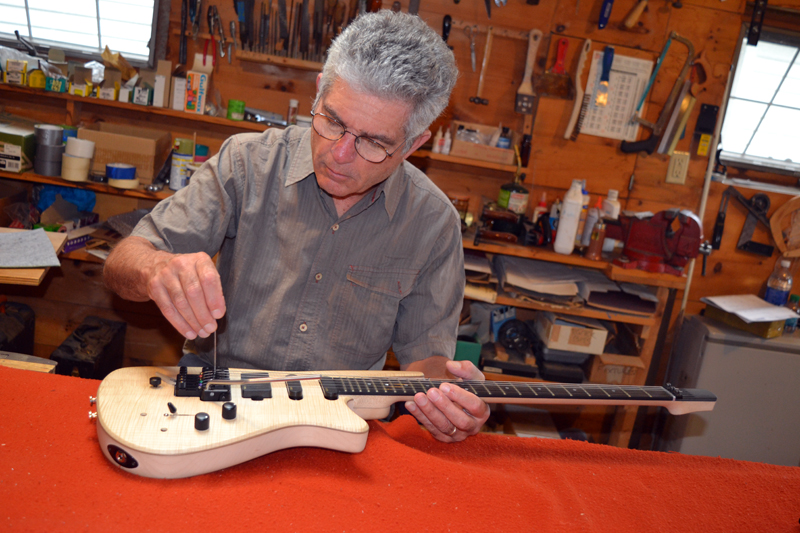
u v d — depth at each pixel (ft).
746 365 8.89
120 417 2.76
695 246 8.59
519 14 9.02
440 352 4.55
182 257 3.19
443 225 4.66
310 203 4.34
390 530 2.62
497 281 8.87
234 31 8.73
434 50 3.37
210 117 8.57
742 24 9.16
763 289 10.14
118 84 8.50
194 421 2.83
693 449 9.17
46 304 9.67
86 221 8.95
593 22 9.05
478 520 2.80
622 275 8.57
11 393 3.10
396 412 5.65
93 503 2.43
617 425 9.65
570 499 3.13
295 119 8.82
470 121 9.43
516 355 9.09
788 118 9.89
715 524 3.13
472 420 3.48
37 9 8.97
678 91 9.22
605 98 9.27
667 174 9.59
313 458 3.05
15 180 9.11
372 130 3.29
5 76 8.27
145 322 9.80
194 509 2.49
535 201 9.69
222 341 4.47
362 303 4.47
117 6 8.91
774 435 9.05
